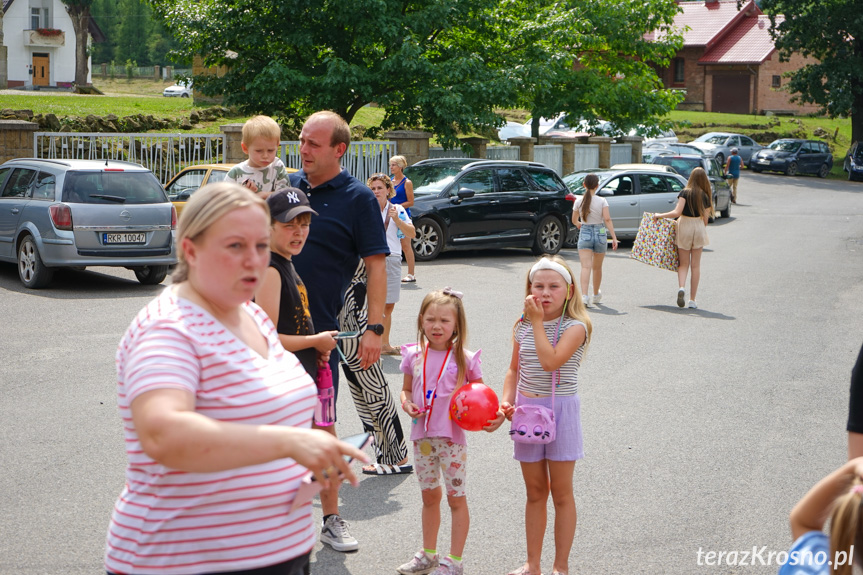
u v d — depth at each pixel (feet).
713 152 143.13
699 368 27.55
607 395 24.26
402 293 40.01
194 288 7.36
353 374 17.80
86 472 17.56
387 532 15.33
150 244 39.60
